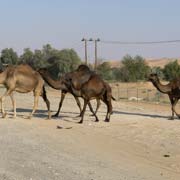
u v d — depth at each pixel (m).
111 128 24.11
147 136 22.17
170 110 37.22
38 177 11.96
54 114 29.08
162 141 21.05
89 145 18.70
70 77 25.91
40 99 43.44
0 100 25.27
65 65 90.50
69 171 12.89
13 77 24.75
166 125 25.66
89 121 26.25
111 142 20.23
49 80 26.34
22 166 13.22
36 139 18.72
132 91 70.25
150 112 34.12
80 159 15.07
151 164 16.14
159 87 28.17
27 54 97.62
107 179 12.31
